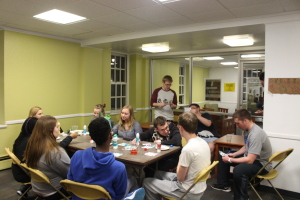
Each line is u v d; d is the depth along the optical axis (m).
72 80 5.03
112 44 5.02
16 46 4.07
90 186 1.48
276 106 3.13
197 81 5.97
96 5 2.95
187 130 2.08
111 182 1.53
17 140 2.82
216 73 5.77
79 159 1.61
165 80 4.84
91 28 4.07
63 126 4.89
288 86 3.04
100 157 1.54
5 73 3.95
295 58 3.00
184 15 3.30
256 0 2.69
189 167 2.01
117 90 6.38
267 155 2.75
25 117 4.23
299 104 2.99
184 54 5.95
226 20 3.48
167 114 4.94
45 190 2.06
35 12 3.23
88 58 5.25
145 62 6.74
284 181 3.13
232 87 5.56
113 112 6.16
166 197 2.15
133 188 2.27
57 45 4.71
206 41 4.60
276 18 3.11
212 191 3.27
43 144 1.99
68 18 3.50
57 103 4.75
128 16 3.37
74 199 1.67
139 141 3.03
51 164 1.99
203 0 2.73
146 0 2.77
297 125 3.01
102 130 1.55
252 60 5.19
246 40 4.37
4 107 3.96
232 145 3.33
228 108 5.64
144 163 2.17
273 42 3.15
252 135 2.67
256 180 3.28
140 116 6.72
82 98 5.21
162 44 5.00
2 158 3.94
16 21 3.65
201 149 2.01
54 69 4.67
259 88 5.18
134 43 4.89
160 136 3.16
